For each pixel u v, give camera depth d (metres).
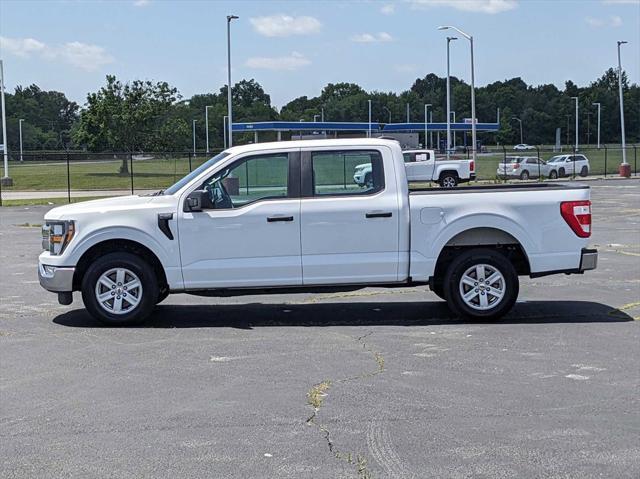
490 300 9.88
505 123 152.75
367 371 7.67
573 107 152.12
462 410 6.46
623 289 12.27
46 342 8.99
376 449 5.59
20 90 178.12
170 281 9.66
